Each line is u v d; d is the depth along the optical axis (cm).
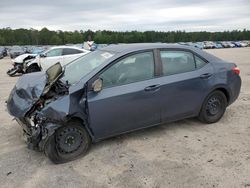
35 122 409
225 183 364
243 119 597
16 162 427
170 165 410
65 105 406
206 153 444
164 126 559
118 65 458
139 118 473
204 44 6962
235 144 475
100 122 439
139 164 414
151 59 488
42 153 455
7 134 533
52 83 429
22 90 465
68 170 404
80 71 475
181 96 507
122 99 448
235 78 577
